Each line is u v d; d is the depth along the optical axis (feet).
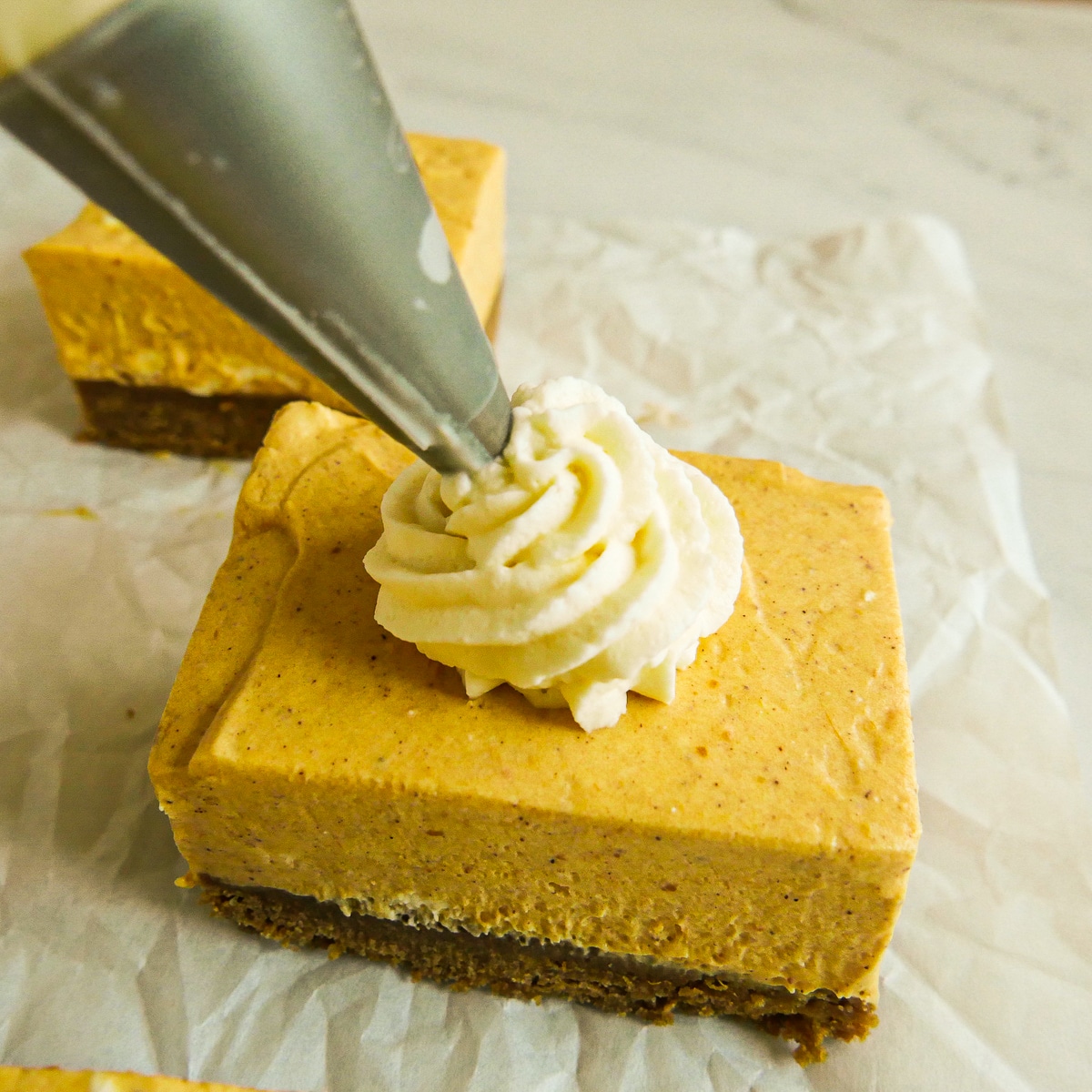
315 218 0.41
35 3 0.35
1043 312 0.91
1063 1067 0.57
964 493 0.77
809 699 0.55
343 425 0.64
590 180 1.00
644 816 0.52
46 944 0.58
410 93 1.07
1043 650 0.70
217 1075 0.55
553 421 0.53
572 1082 0.56
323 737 0.53
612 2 1.20
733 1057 0.57
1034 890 0.61
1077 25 1.18
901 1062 0.57
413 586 0.53
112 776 0.64
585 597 0.51
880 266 0.90
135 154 0.38
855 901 0.53
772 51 1.15
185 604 0.71
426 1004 0.58
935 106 1.10
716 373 0.84
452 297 0.47
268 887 0.58
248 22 0.38
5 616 0.70
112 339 0.76
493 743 0.53
